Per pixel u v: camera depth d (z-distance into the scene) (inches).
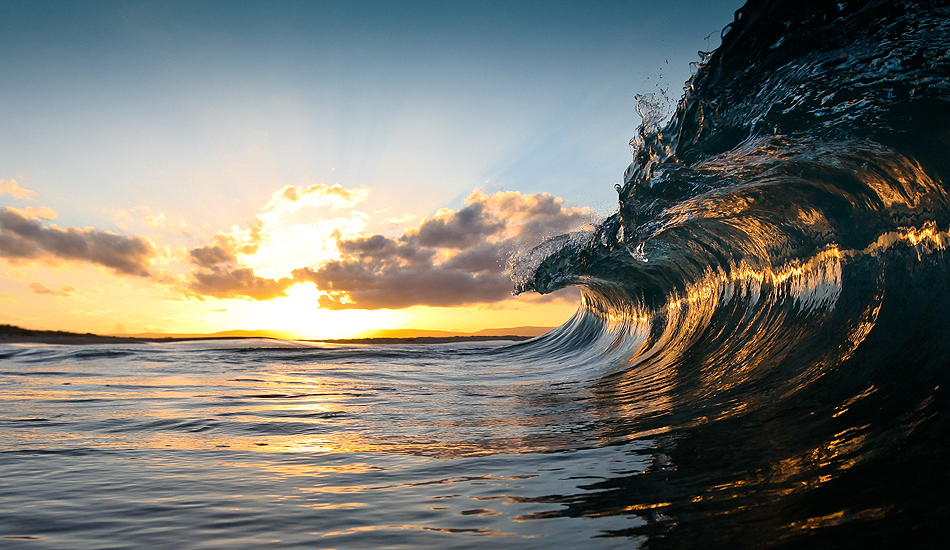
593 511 73.6
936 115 108.0
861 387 115.6
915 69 99.8
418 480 93.0
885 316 133.3
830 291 164.7
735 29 112.8
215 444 126.4
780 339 179.5
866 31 96.0
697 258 270.7
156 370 341.4
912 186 127.4
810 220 173.3
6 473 99.7
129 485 91.0
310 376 305.4
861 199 147.6
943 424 84.0
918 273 127.6
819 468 80.4
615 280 378.0
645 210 200.4
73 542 65.6
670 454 102.0
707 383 181.2
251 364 386.3
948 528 56.7
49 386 252.7
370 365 386.3
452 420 159.5
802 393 129.0
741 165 154.8
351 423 155.4
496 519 72.0
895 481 70.4
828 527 60.9
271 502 81.0
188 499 82.8
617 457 103.6
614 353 357.7
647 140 165.8
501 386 254.1
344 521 72.1
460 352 509.7
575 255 348.2
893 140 121.6
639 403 170.9
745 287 229.6
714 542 60.4
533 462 103.7
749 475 82.8
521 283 383.9
